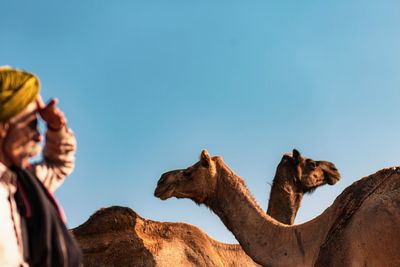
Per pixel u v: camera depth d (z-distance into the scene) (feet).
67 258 8.57
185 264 28.40
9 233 7.93
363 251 23.99
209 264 28.94
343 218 25.08
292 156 36.81
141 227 28.55
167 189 31.40
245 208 30.04
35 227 8.35
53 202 8.70
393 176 24.58
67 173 9.43
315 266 25.35
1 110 8.10
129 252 27.43
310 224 27.32
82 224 28.48
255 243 28.81
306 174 36.58
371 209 24.17
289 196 36.24
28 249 8.27
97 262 27.14
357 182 25.72
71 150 9.37
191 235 29.45
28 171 8.57
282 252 27.76
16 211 8.16
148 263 27.40
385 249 23.48
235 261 30.81
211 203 31.42
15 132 8.32
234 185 30.96
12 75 8.25
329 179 37.09
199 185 31.22
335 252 24.80
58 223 8.61
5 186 8.13
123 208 28.53
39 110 8.82
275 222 28.89
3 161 8.35
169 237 28.78
